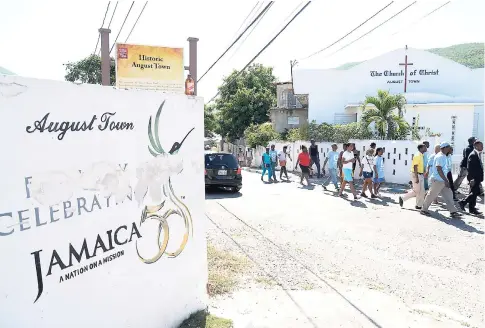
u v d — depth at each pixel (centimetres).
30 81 222
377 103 1566
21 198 219
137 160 311
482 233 705
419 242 655
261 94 3206
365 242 654
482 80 2234
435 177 821
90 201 267
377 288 473
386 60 2291
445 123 2041
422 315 406
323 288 469
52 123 237
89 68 2045
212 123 3928
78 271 259
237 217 838
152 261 332
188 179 376
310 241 659
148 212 325
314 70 2341
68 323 252
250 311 407
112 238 288
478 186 837
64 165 246
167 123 344
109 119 281
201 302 404
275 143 2009
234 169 1194
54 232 240
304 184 1372
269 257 575
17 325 218
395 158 1316
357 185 1298
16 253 217
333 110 2345
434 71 2267
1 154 208
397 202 995
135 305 314
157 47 654
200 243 399
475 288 478
